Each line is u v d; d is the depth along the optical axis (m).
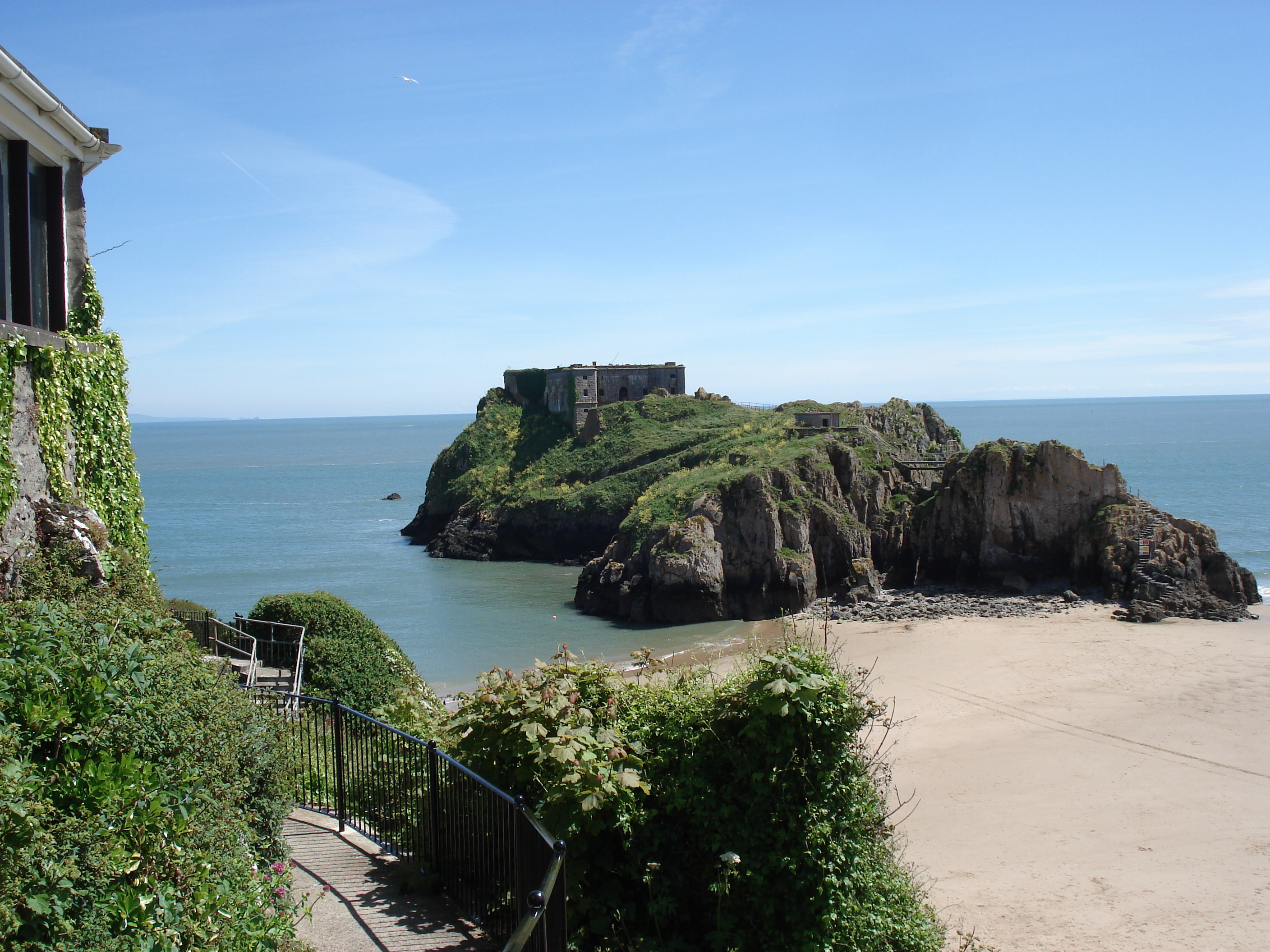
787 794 9.44
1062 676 39.75
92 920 6.21
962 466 65.31
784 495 64.31
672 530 61.09
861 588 61.78
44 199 14.73
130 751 7.84
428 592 69.31
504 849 9.08
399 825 11.55
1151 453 188.50
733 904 9.54
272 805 10.13
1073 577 60.06
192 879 7.25
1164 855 21.69
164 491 157.12
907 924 10.84
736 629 56.78
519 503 89.31
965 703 36.31
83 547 13.48
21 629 8.69
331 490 157.75
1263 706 34.19
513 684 10.57
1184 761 28.44
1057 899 19.47
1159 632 47.97
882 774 27.00
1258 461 166.75
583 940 9.31
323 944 8.86
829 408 91.44
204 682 9.96
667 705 10.52
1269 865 20.94
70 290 15.44
